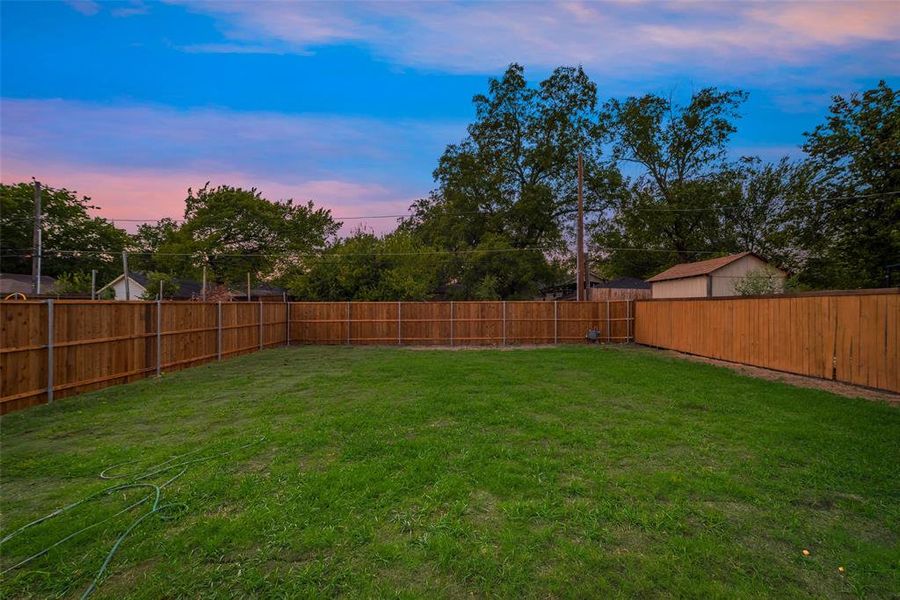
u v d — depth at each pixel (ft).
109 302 25.36
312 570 7.34
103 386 24.73
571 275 104.37
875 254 43.91
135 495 10.36
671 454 13.00
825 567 7.49
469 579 7.15
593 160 90.12
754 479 11.13
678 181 91.20
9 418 17.92
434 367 31.50
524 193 88.38
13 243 96.17
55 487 10.97
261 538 8.34
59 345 21.84
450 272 83.56
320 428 15.72
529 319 54.34
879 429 15.33
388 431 15.39
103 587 6.98
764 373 29.71
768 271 52.29
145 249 134.21
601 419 16.98
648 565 7.48
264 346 47.65
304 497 10.08
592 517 9.11
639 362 34.27
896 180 42.11
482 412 17.95
